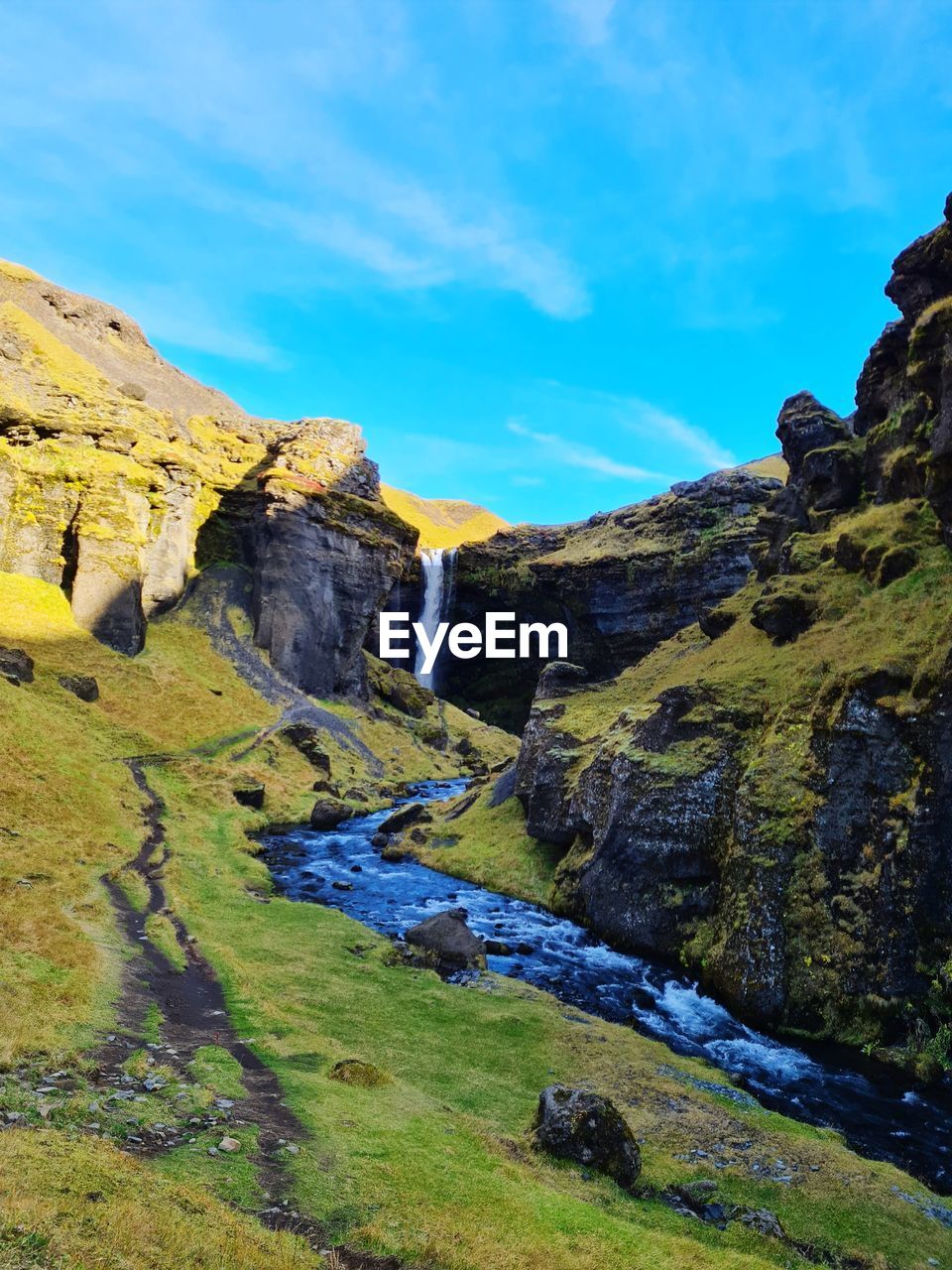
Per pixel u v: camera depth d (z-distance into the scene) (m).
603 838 34.03
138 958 20.94
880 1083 20.02
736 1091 18.67
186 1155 10.00
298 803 60.09
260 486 106.44
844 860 24.91
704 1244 11.51
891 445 42.84
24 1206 6.90
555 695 51.91
